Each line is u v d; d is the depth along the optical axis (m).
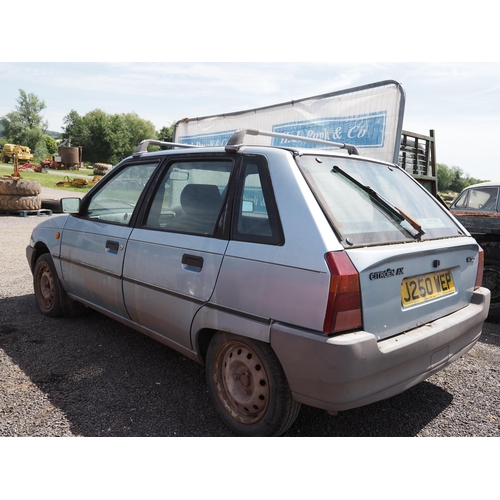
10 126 92.81
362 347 2.19
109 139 92.62
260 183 2.67
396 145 6.68
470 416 3.03
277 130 8.76
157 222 3.32
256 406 2.61
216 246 2.76
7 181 14.27
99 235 3.82
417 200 3.19
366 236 2.46
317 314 2.22
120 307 3.61
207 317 2.76
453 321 2.77
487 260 5.20
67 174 42.22
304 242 2.34
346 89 7.37
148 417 2.90
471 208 6.70
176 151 3.42
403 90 6.55
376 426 2.88
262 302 2.45
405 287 2.54
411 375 2.49
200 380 3.44
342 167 2.91
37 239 4.80
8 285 6.08
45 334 4.29
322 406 2.27
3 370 3.52
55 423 2.80
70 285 4.30
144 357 3.82
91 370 3.56
